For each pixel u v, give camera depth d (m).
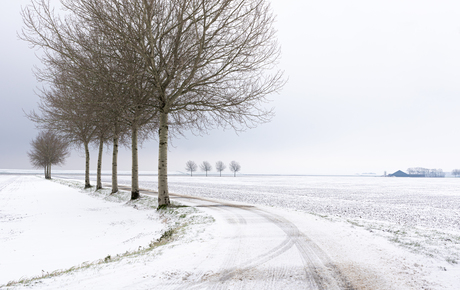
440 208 23.81
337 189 51.88
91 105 15.41
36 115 26.19
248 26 13.94
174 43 14.73
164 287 4.85
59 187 47.31
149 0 12.62
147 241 10.55
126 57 13.54
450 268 5.94
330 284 5.02
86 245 10.68
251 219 12.09
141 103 15.58
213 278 5.27
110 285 4.94
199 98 16.70
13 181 70.19
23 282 5.39
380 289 4.82
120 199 24.78
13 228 14.38
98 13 12.87
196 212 14.37
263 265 6.04
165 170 17.16
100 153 35.16
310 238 8.57
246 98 15.72
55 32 13.51
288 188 52.53
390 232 9.48
